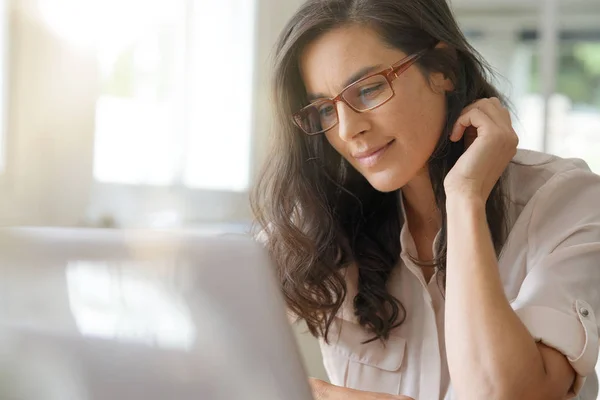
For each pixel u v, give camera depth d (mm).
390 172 939
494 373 743
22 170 1688
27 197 1693
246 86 2172
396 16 907
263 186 1117
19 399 407
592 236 885
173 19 2004
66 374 404
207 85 2092
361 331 1102
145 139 1944
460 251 812
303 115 997
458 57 992
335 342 1118
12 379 408
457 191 853
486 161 867
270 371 407
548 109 2596
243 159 2160
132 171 1905
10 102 1677
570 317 800
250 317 414
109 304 412
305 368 414
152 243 423
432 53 938
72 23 1769
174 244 424
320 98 961
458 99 965
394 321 1067
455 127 948
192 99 2051
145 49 1941
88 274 415
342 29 910
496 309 766
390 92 909
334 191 1111
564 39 2578
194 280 417
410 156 939
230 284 419
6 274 416
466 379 756
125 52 1899
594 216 917
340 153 1031
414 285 1085
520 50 2604
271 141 1093
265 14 2203
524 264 962
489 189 871
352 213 1118
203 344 408
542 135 2602
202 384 405
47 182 1729
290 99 1028
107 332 409
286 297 1078
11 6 1671
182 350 408
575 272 845
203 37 2082
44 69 1729
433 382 1032
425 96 938
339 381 1128
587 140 2594
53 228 428
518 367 743
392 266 1103
